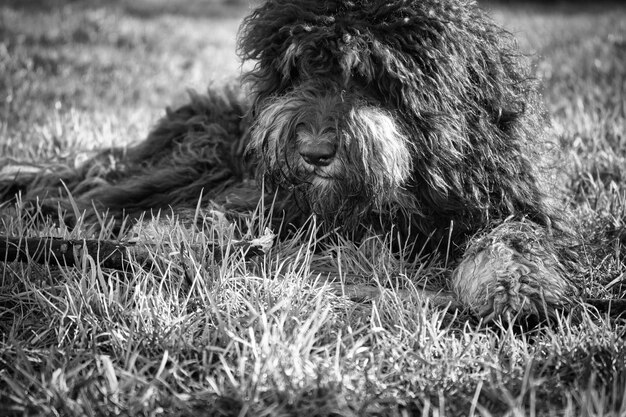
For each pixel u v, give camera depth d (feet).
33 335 3.79
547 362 3.49
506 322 3.93
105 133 6.57
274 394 3.29
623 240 4.68
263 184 4.48
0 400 3.30
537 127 4.68
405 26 4.20
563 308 3.94
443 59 4.20
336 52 4.16
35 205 5.25
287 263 4.33
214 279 4.04
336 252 4.51
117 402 3.30
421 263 4.47
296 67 4.32
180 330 3.70
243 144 5.02
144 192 5.27
